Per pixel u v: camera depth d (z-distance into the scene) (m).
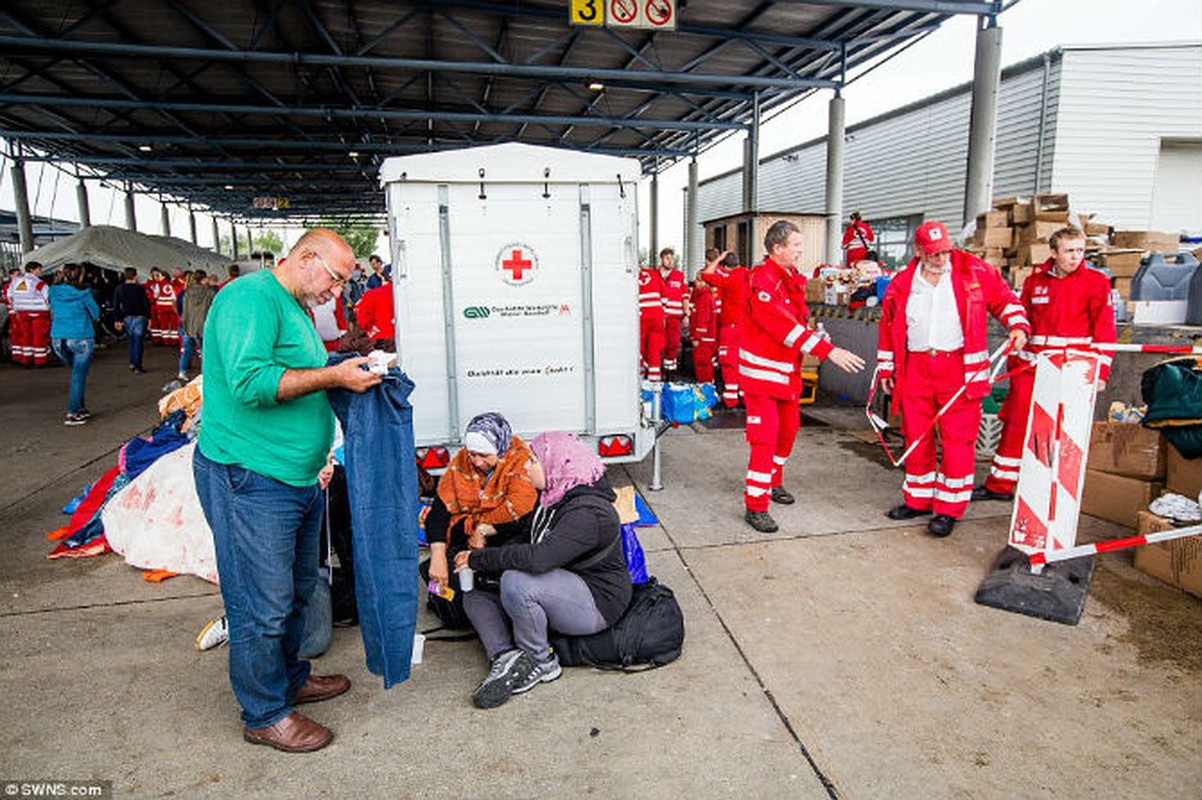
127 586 3.66
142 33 12.70
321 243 2.25
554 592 2.69
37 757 2.36
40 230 31.11
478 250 4.22
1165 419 3.69
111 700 2.68
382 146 19.50
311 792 2.19
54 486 5.37
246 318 2.11
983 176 10.39
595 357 4.44
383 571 2.38
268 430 2.20
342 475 3.18
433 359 4.27
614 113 19.56
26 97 14.40
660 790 2.17
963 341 4.03
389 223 4.12
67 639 3.13
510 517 2.97
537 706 2.62
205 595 3.55
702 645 3.01
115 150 24.55
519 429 4.43
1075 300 4.26
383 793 2.19
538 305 4.33
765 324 4.13
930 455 4.30
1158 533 3.24
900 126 16.55
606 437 4.55
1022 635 3.04
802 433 6.83
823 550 3.98
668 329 11.12
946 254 3.97
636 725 2.49
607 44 13.66
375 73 15.66
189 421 4.64
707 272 8.23
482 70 12.09
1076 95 13.05
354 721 2.55
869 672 2.79
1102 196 13.38
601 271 4.36
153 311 17.34
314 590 2.62
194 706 2.64
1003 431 4.71
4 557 4.04
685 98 17.56
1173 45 12.89
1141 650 2.91
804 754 2.33
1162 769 2.23
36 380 11.06
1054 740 2.37
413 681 2.80
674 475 5.52
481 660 2.95
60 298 7.43
